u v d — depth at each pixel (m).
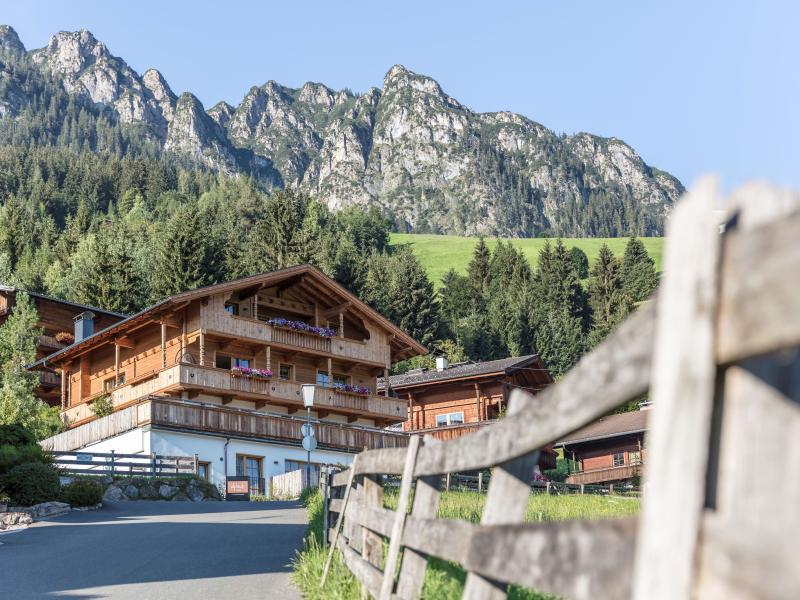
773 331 1.74
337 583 7.85
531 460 3.52
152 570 11.49
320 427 38.75
